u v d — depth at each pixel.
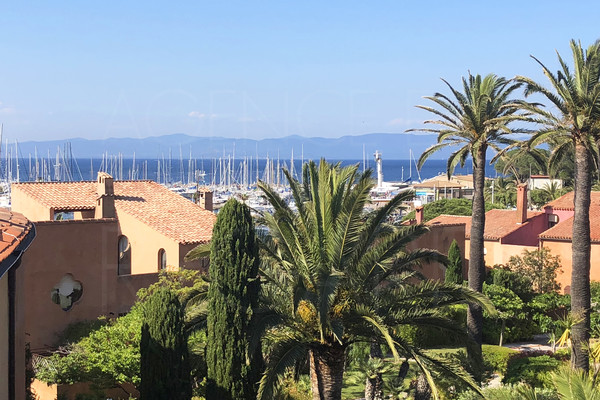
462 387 25.19
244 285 21.75
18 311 16.34
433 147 36.34
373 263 22.38
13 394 15.62
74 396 27.27
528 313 42.62
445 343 39.62
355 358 28.61
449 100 35.31
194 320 23.03
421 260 25.97
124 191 42.16
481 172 34.78
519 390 21.05
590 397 15.67
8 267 13.31
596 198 58.56
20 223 17.25
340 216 21.83
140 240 38.31
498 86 34.75
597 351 22.67
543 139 27.84
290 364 20.80
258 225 25.95
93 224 34.06
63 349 30.83
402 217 91.44
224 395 21.72
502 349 34.72
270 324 21.45
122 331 26.95
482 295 23.16
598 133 27.47
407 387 28.44
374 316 21.02
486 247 58.00
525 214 60.28
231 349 21.67
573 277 27.61
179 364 22.09
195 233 37.47
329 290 20.36
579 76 27.38
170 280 33.88
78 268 33.69
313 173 22.58
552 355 35.00
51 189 41.72
